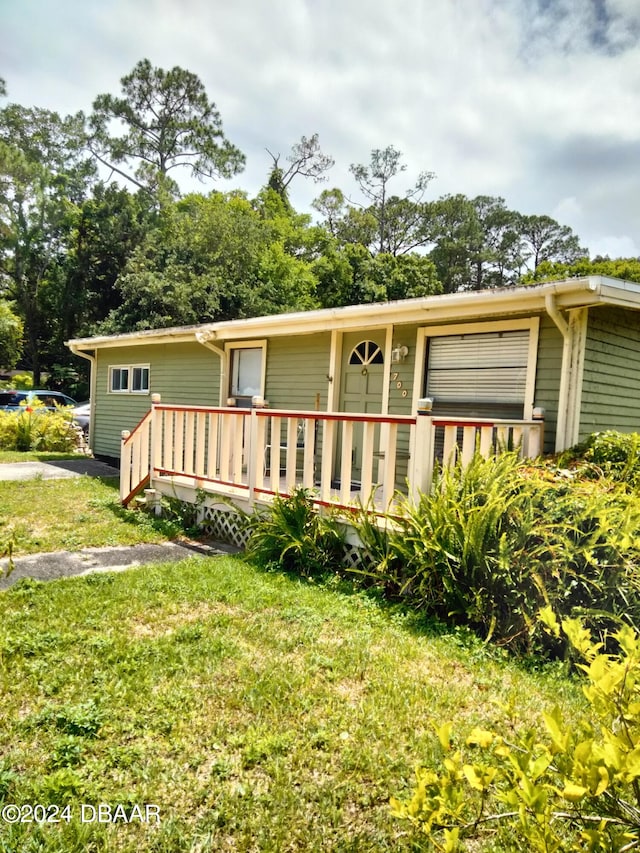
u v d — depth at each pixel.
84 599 4.04
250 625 3.67
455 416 6.31
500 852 1.83
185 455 6.73
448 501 3.91
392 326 6.95
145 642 3.34
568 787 1.07
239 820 1.98
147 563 5.21
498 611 3.71
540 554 3.56
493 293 5.30
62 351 28.73
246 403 9.14
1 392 20.34
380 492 6.85
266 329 8.04
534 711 2.71
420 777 1.31
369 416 4.64
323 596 4.27
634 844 1.15
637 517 3.42
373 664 3.17
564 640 3.35
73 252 27.42
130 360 12.25
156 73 31.86
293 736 2.45
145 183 32.34
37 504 7.60
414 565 4.14
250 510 5.85
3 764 2.21
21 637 3.30
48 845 1.84
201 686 2.86
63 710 2.56
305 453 5.27
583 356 5.21
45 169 28.55
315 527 4.94
